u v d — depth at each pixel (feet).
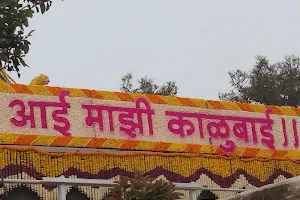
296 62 94.38
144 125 51.47
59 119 48.21
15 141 46.06
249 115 56.80
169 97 53.42
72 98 49.19
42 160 46.37
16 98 47.09
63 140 47.80
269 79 93.56
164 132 52.19
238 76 94.73
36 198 45.21
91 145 48.78
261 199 39.50
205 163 53.16
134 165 49.93
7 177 44.65
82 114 49.19
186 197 50.60
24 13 36.09
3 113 46.26
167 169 51.24
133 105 51.52
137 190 39.14
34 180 43.91
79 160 47.83
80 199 46.55
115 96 50.96
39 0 37.11
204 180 52.60
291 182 38.45
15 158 45.34
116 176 48.91
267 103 92.94
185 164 52.16
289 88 93.30
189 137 53.21
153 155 50.96
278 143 57.36
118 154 49.49
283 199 38.42
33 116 47.32
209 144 53.93
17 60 36.81
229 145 54.85
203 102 54.90
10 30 36.06
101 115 49.88
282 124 58.23
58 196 44.93
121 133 50.31
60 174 46.78
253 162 55.52
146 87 93.40
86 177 47.75
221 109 55.57
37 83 52.54
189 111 53.93
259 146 56.34
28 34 36.65
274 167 56.44
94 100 49.96
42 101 47.98
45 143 47.11
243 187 54.24
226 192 53.26
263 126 57.16
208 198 52.34
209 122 54.60
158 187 39.45
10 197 44.29
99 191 47.29
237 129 55.77
